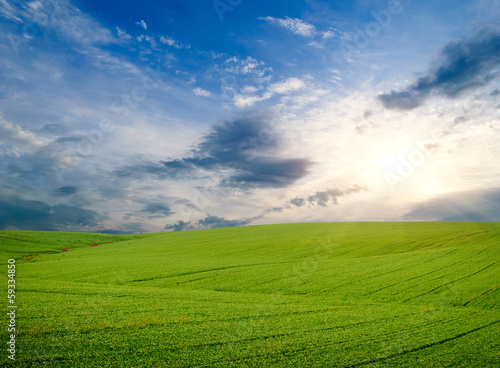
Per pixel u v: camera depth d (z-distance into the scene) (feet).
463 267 111.24
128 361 42.11
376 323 60.54
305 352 47.42
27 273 117.39
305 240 207.00
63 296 72.84
